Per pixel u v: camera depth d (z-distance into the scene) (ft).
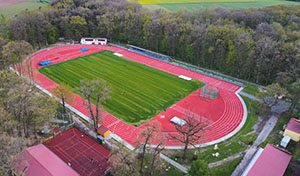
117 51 378.73
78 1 458.91
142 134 158.10
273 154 162.09
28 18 367.66
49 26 381.81
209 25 342.03
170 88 269.23
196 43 327.47
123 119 211.20
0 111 158.61
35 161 146.92
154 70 314.96
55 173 139.44
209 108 232.53
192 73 310.86
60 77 283.79
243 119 216.95
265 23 338.13
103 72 301.84
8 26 358.23
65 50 372.58
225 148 180.45
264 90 247.29
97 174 152.25
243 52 289.94
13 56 266.77
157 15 411.95
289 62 258.98
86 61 333.83
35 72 292.61
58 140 182.09
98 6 450.71
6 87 193.88
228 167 162.30
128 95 249.96
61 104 225.56
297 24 333.42
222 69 318.86
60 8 428.97
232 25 342.64
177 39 351.05
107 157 167.22
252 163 158.10
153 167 157.07
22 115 171.63
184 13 423.64
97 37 426.10
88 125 200.03
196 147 180.75
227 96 256.32
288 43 271.49
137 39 397.39
